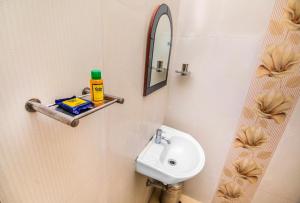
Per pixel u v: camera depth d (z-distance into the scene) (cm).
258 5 93
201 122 131
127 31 57
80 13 37
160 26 80
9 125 28
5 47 25
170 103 138
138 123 87
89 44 41
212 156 136
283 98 101
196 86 124
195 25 111
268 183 123
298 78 95
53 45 32
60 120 28
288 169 113
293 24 88
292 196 118
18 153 30
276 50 95
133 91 72
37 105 30
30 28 27
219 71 113
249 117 114
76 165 46
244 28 99
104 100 43
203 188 150
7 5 24
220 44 108
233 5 98
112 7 47
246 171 128
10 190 30
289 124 105
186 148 123
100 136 55
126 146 78
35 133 32
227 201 145
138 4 60
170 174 88
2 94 26
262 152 118
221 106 120
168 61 109
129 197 100
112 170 69
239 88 111
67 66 36
